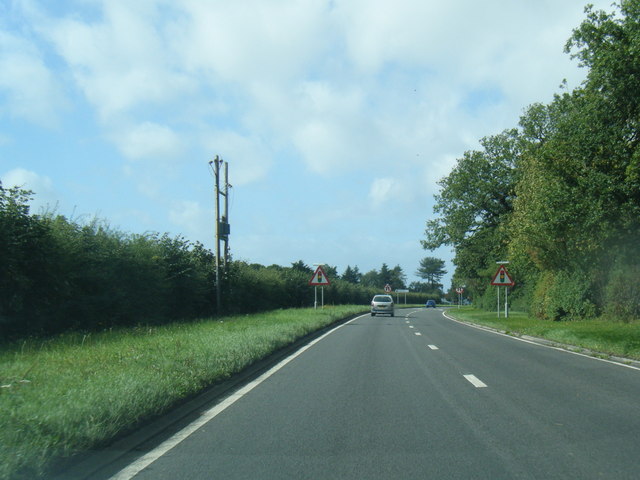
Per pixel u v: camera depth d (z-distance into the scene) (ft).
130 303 73.77
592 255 84.48
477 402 29.25
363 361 47.14
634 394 31.45
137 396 25.20
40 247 55.93
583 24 62.64
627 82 57.52
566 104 78.95
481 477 17.42
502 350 56.29
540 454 19.84
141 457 19.86
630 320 85.92
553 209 68.44
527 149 128.16
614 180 60.54
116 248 73.41
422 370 41.45
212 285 111.86
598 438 21.99
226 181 111.14
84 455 19.84
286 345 59.00
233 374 38.91
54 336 55.26
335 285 246.27
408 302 443.73
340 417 25.94
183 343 46.75
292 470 18.22
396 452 20.15
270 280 155.74
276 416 26.27
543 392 32.12
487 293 196.65
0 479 15.84
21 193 55.06
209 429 23.88
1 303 53.52
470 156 166.09
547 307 108.17
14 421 19.72
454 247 176.24
